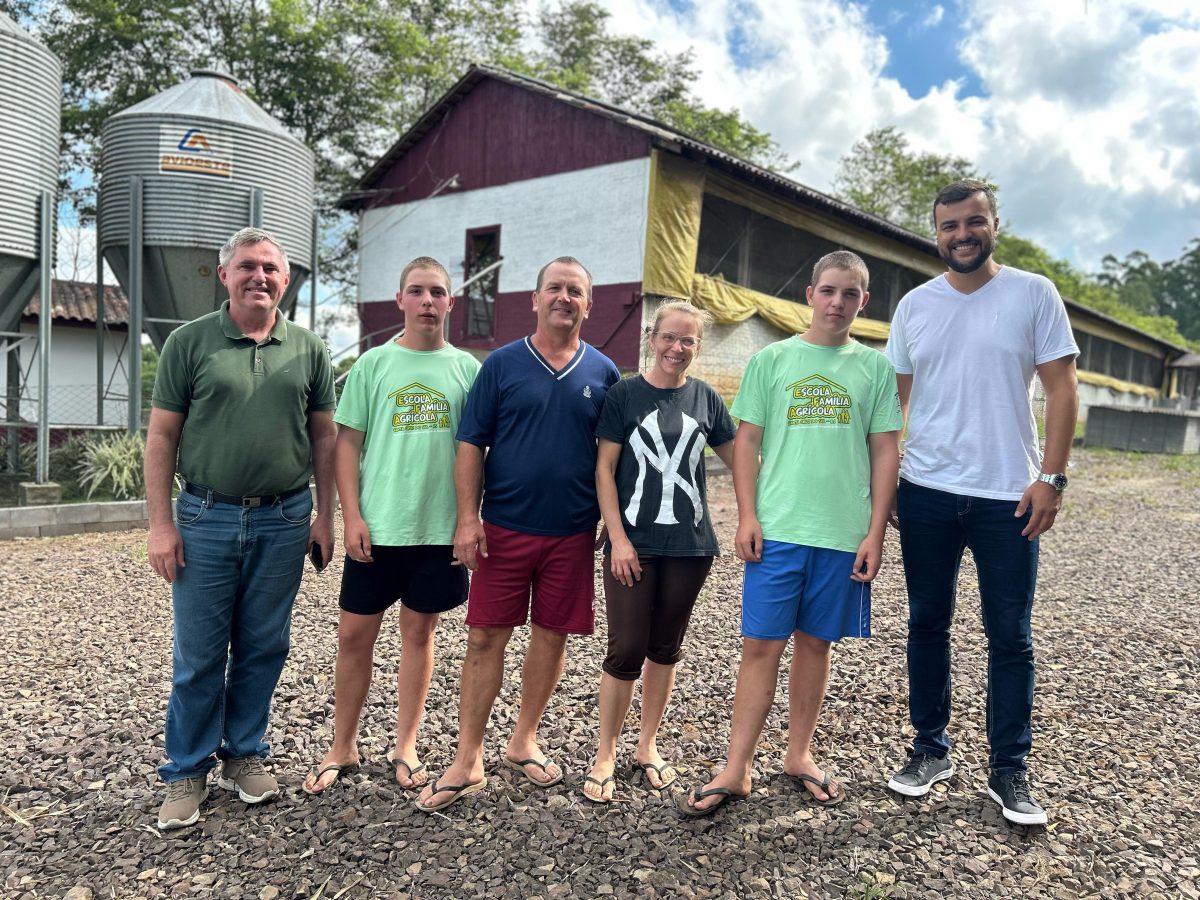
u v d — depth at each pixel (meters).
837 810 2.81
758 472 2.88
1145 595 6.00
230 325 2.69
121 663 4.13
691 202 12.08
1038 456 2.85
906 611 5.35
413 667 2.98
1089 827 2.72
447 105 14.13
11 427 9.33
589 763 3.13
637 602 2.79
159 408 2.65
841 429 2.75
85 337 16.19
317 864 2.48
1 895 2.31
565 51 25.34
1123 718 3.65
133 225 9.11
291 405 2.74
